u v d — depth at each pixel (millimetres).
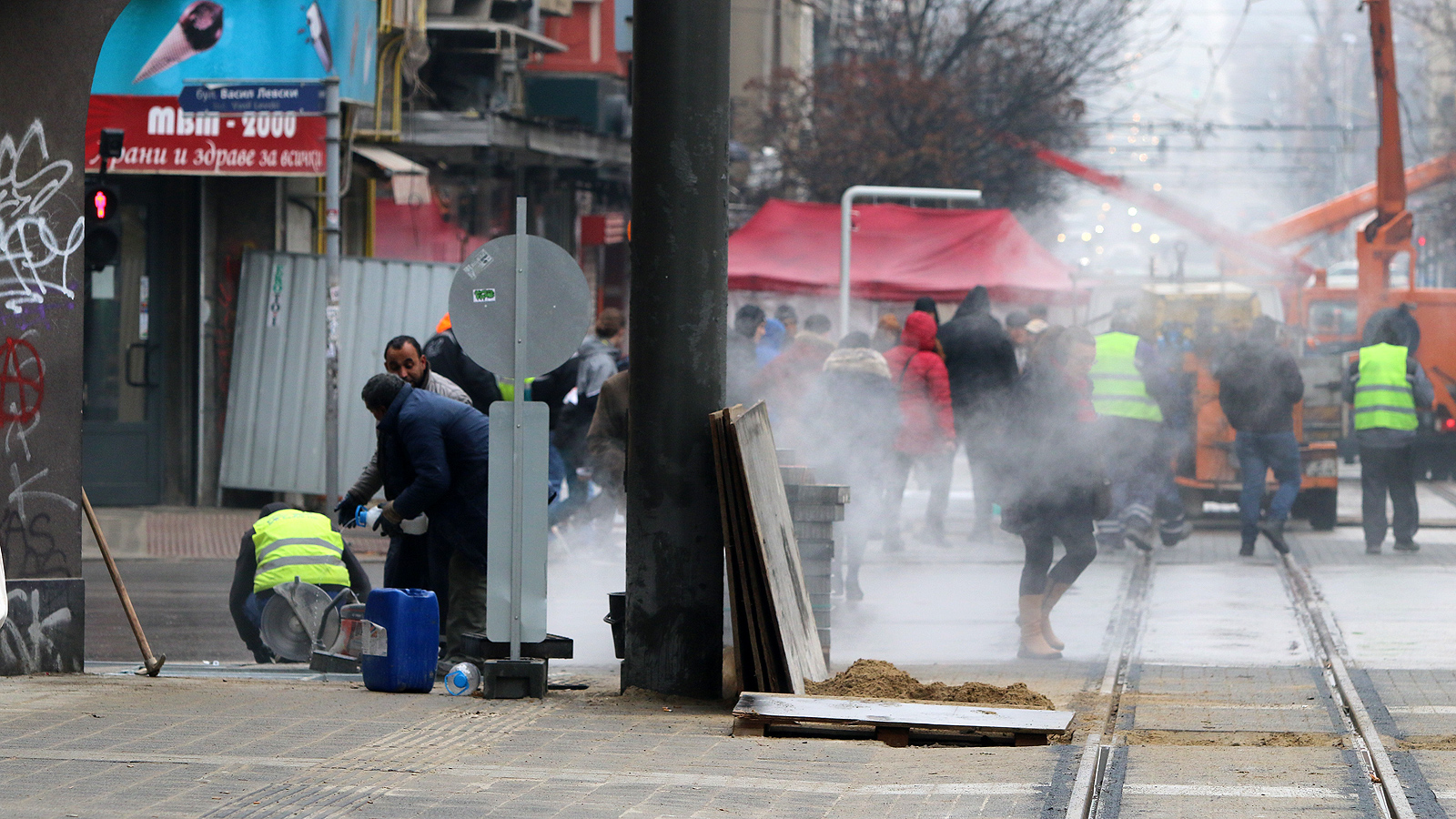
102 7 22594
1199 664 24578
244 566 24422
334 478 41375
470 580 23641
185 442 50125
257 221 50312
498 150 62594
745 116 106375
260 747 17000
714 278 20422
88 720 18328
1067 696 21672
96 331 49469
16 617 21969
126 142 46281
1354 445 63906
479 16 67312
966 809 14703
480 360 20922
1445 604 30844
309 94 40188
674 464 20469
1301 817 14438
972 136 101625
